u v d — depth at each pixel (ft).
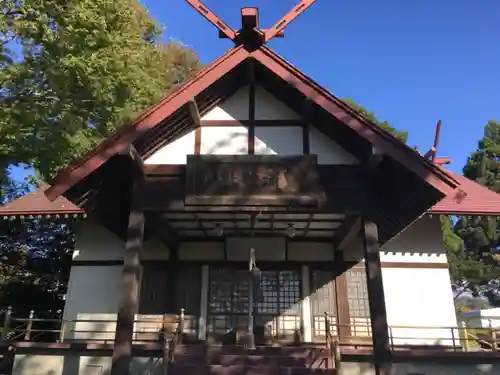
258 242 42.37
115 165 30.32
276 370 30.27
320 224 37.27
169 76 95.30
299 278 42.93
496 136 130.93
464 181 51.19
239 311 41.96
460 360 34.01
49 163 45.73
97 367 36.32
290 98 32.76
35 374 36.35
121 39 44.86
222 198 28.78
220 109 33.42
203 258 43.32
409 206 32.50
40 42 39.65
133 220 29.66
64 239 71.67
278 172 29.17
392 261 45.09
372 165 28.84
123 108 49.78
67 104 43.57
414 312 43.50
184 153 32.24
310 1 30.76
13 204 45.50
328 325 36.29
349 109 28.84
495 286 118.93
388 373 25.67
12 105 42.39
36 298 64.03
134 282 28.14
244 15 29.78
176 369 30.91
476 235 110.42
